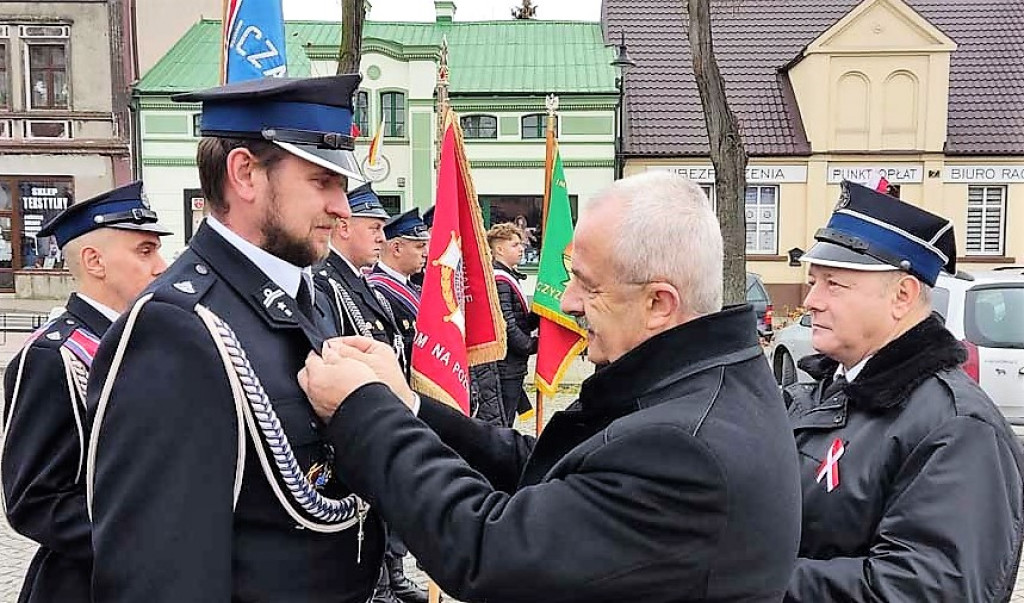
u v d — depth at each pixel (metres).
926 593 1.80
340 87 1.84
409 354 5.23
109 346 1.68
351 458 1.65
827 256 2.21
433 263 3.69
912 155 18.56
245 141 1.77
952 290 6.56
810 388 2.49
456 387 3.62
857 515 2.02
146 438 1.59
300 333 1.81
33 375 2.30
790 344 8.77
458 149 3.95
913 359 2.07
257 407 1.68
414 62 18.48
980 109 19.22
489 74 19.25
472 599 1.54
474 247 4.05
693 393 1.58
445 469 1.60
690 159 18.62
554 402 9.55
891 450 2.01
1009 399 6.26
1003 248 18.72
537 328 6.90
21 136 19.31
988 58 20.17
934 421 1.98
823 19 21.08
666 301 1.62
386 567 4.32
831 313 2.21
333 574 1.79
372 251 4.68
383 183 18.73
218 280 1.78
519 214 18.78
